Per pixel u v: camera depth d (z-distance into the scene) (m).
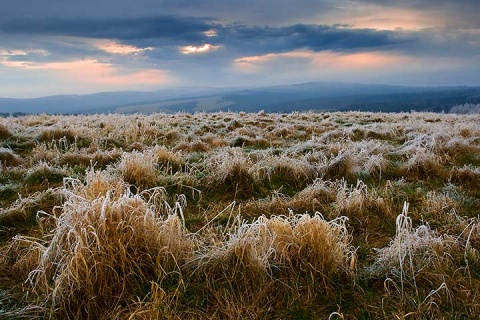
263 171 5.80
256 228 3.24
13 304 2.69
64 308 2.53
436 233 3.78
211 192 5.21
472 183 5.62
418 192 5.13
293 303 2.73
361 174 5.95
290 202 4.75
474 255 3.24
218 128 12.01
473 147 7.71
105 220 2.88
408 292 2.86
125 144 8.62
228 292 2.75
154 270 2.88
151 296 2.63
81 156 6.61
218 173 5.48
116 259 2.82
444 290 2.82
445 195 4.89
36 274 2.94
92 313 2.55
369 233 4.03
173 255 2.99
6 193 4.89
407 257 3.16
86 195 3.75
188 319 2.54
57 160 6.36
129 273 2.77
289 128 11.49
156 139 9.14
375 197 4.79
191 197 5.04
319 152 6.82
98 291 2.63
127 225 2.91
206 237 3.64
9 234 3.81
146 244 2.98
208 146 8.44
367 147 7.47
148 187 5.08
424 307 2.65
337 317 2.58
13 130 9.55
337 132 9.84
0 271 3.10
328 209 4.58
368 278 3.02
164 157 6.36
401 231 3.38
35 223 4.06
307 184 5.43
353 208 4.45
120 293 2.70
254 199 5.05
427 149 7.45
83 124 11.35
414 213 4.47
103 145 8.31
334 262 3.00
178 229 3.23
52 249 2.90
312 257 3.01
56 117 14.27
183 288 2.77
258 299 2.71
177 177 5.36
